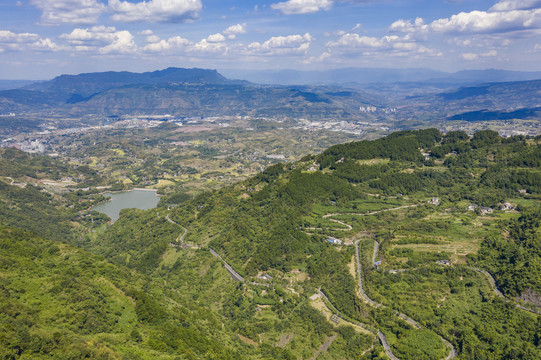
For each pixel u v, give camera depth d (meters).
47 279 191.12
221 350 182.50
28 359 128.50
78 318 166.75
